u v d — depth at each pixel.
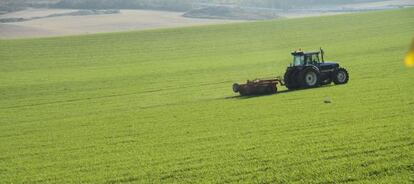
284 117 47.78
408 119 42.22
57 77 93.75
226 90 71.75
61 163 37.22
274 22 151.12
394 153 32.31
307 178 28.86
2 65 109.69
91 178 32.22
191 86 77.62
